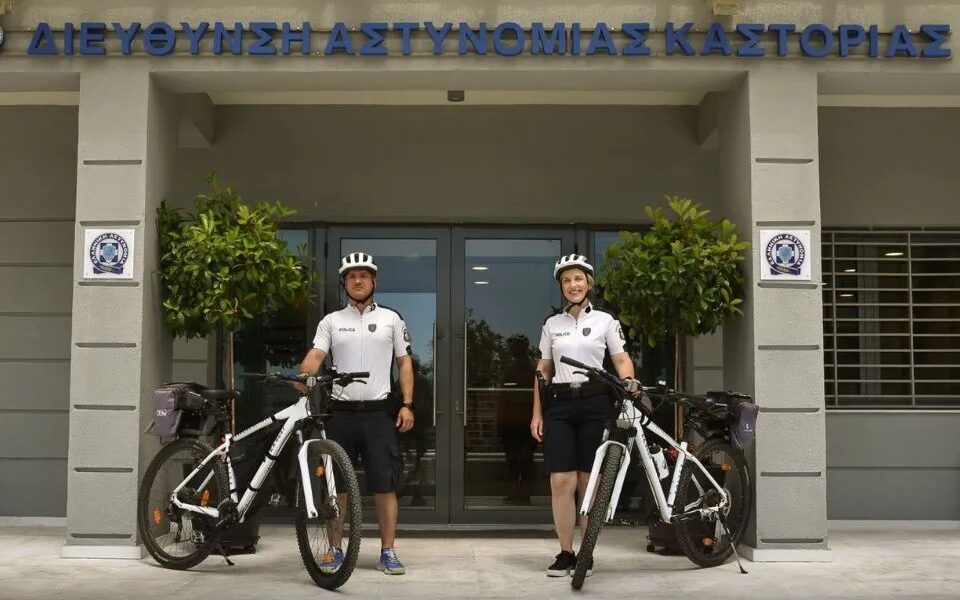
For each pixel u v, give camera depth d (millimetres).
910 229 8203
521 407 7895
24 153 8039
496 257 8039
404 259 8016
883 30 6473
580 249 8047
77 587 5508
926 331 8188
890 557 6527
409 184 8039
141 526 6129
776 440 6336
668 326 6586
